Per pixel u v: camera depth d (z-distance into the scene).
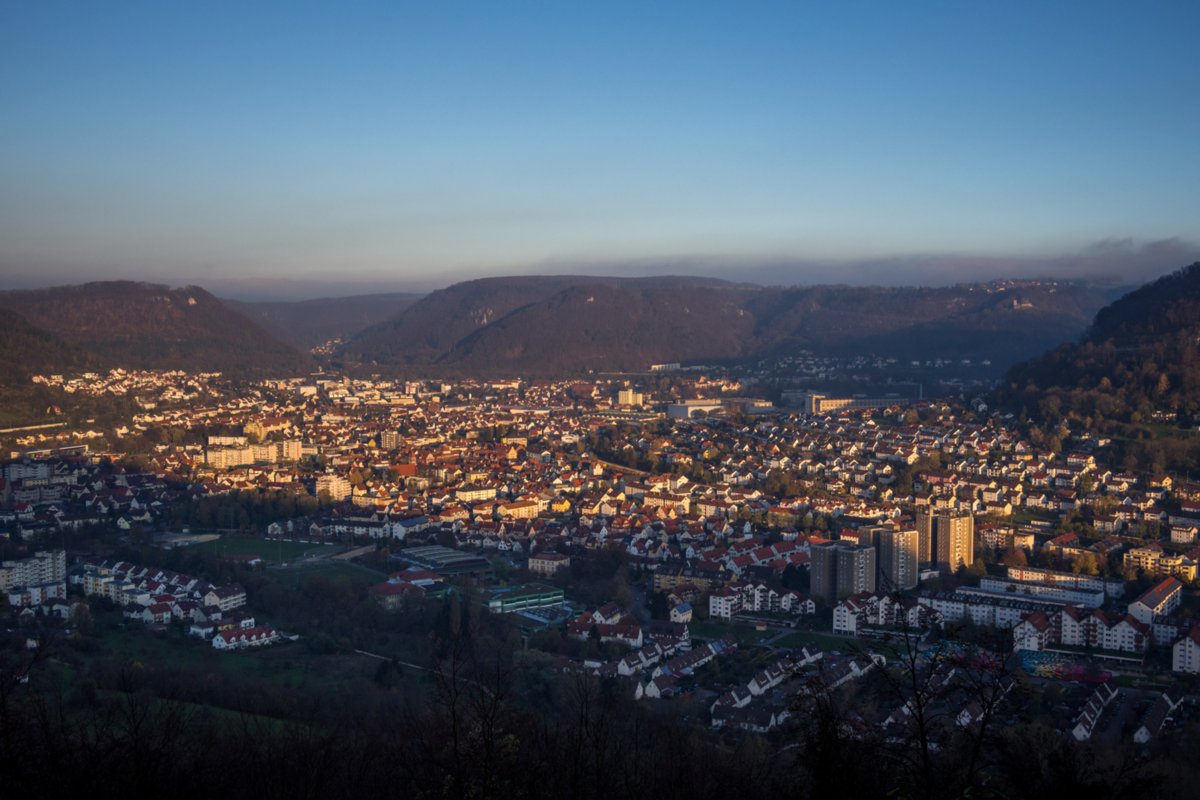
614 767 130.75
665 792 128.62
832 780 96.50
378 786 132.12
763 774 139.25
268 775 137.75
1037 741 118.56
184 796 127.62
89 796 122.94
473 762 112.69
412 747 135.75
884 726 111.88
